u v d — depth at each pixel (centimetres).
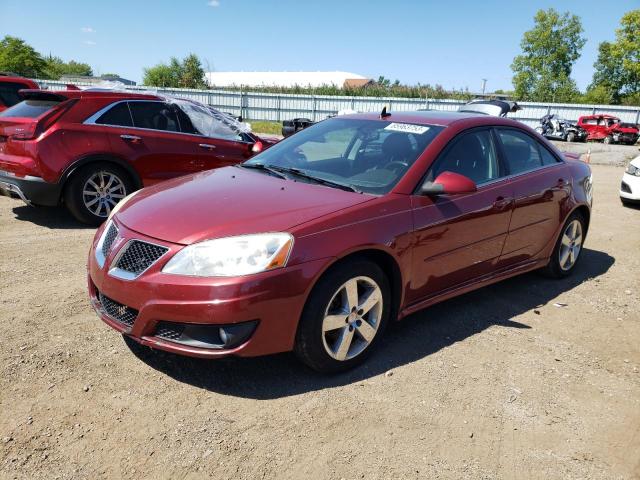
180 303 276
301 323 297
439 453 262
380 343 368
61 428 261
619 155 2295
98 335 352
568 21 6119
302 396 299
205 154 702
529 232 449
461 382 324
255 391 301
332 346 317
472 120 420
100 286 308
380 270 327
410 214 341
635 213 902
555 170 482
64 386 294
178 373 314
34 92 618
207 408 283
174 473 237
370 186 354
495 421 289
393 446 264
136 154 643
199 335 282
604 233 744
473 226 385
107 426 264
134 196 369
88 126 615
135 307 289
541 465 259
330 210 315
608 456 269
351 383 315
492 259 418
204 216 306
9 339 339
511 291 487
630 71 5741
